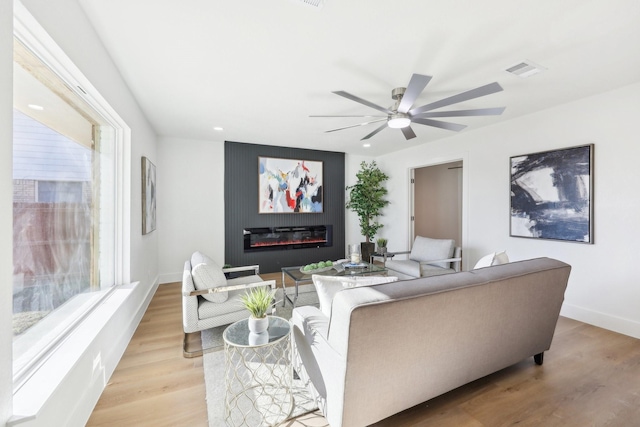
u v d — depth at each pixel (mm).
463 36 1790
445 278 1488
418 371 1436
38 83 1484
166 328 2717
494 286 1554
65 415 1288
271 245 5055
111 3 1510
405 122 2414
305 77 2357
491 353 1708
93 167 2186
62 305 1705
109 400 1690
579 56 2021
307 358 1656
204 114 3273
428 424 1511
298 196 5219
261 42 1866
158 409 1618
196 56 2039
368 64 2143
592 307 2768
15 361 1291
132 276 2613
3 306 916
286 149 5105
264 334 1675
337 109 3117
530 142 3242
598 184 2699
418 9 1540
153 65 2156
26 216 1378
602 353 2227
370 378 1298
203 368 2041
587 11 1552
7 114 944
